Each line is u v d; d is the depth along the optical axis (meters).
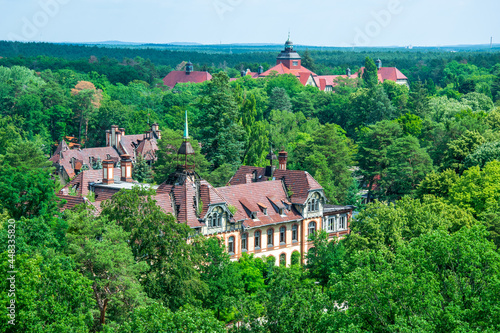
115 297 59.06
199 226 86.94
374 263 63.59
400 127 158.88
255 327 56.12
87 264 60.84
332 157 140.88
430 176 116.06
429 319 51.38
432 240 58.47
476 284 55.81
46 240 61.50
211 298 73.06
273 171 108.25
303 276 82.69
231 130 144.50
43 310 48.22
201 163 137.38
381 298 52.81
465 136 132.38
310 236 86.25
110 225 65.06
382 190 141.25
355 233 85.19
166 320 45.88
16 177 72.44
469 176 107.19
